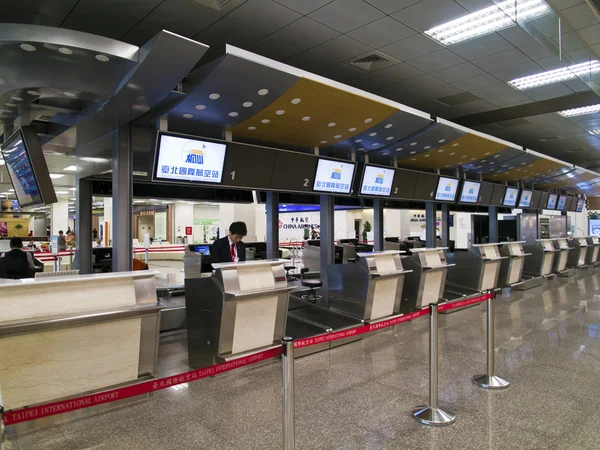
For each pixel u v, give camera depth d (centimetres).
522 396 337
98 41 262
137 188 649
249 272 388
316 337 292
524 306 707
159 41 254
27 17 401
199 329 391
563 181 1305
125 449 259
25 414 185
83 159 503
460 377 381
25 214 2208
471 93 692
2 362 253
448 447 259
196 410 315
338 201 1023
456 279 768
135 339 312
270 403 328
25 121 402
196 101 390
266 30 452
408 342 497
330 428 286
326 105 438
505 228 1424
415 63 561
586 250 1283
